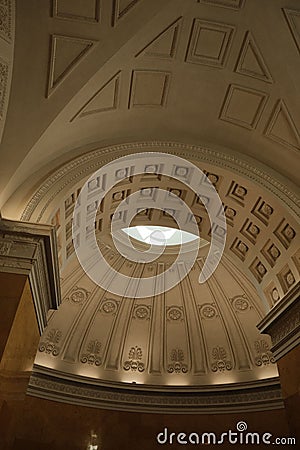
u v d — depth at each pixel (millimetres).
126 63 6363
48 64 5883
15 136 6059
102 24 5707
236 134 7578
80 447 10195
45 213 6020
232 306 12211
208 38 6301
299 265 7020
